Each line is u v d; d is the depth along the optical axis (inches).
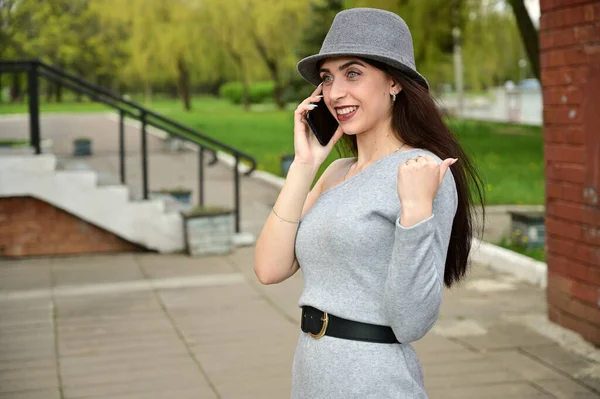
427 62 807.1
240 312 262.1
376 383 84.9
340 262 86.7
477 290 283.9
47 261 352.8
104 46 2319.1
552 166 227.9
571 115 215.9
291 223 93.7
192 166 757.3
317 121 97.2
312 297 89.2
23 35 1993.1
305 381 89.0
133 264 343.6
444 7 785.6
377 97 89.2
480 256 332.8
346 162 98.4
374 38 87.4
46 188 356.5
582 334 219.8
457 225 92.4
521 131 1171.9
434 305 80.8
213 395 184.5
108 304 276.1
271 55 1782.7
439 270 83.0
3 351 222.4
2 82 2092.8
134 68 1941.4
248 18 1635.1
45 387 191.8
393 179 86.3
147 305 273.7
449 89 2244.1
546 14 223.8
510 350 211.8
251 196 572.4
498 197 517.3
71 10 2271.2
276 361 209.3
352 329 86.1
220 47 1809.8
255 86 2598.4
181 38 1688.0
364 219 85.3
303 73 95.0
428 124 89.8
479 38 922.1
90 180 362.0
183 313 261.9
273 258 94.5
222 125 1450.5
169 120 379.6
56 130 1136.2
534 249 350.0
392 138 91.7
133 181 649.6
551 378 190.1
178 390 188.2
